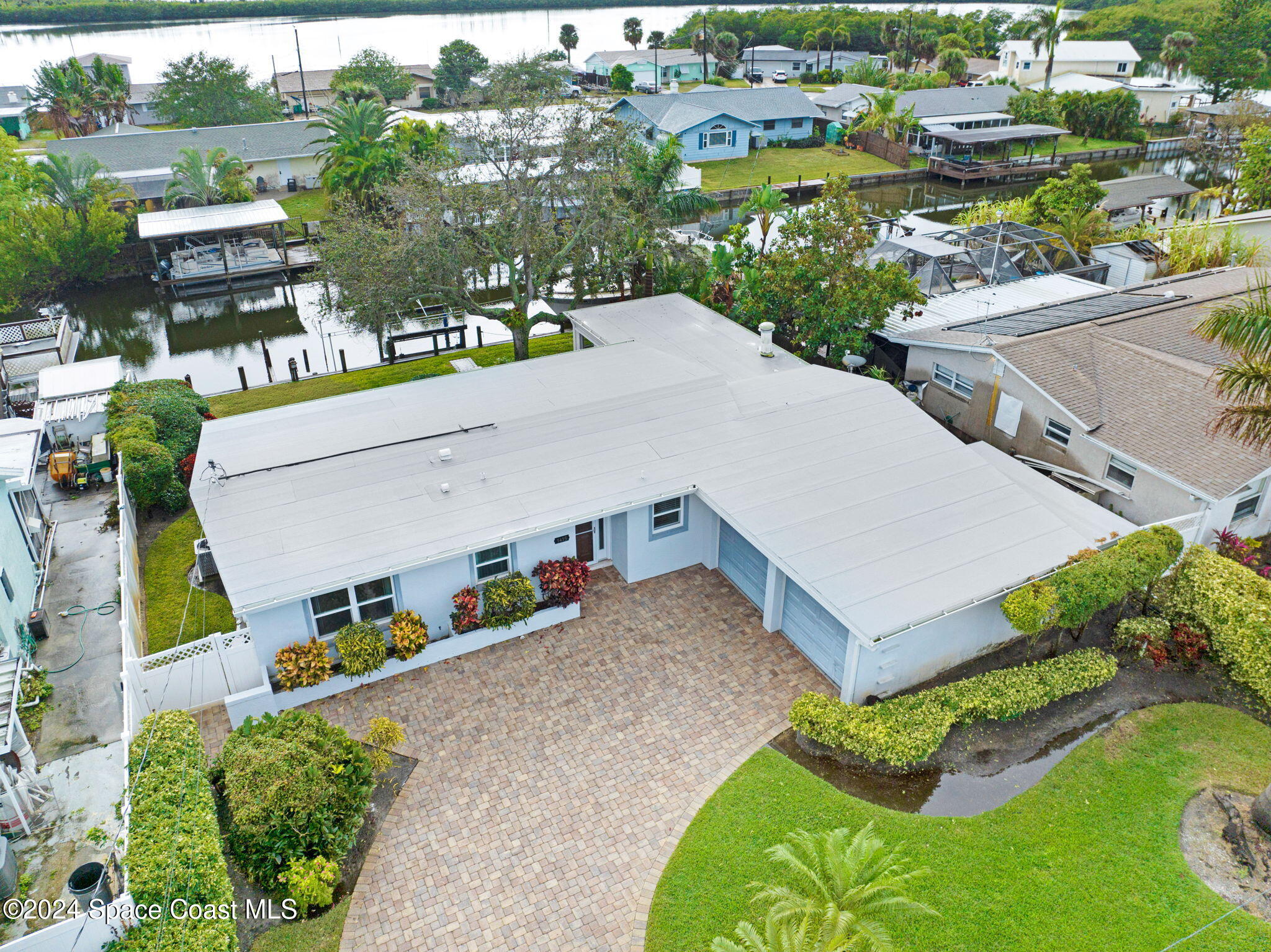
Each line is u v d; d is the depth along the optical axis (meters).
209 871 11.79
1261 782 14.67
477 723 16.06
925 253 33.28
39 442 20.39
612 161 30.28
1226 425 20.23
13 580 17.97
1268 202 47.75
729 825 13.91
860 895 10.97
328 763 13.85
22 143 72.62
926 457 19.94
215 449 20.28
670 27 163.75
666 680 17.05
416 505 17.89
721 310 34.41
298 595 15.47
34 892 12.83
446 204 28.09
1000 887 12.78
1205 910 12.43
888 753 14.72
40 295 45.19
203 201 52.06
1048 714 16.23
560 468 19.23
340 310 31.42
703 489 18.55
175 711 14.76
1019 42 92.00
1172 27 102.75
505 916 12.59
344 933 12.37
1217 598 17.55
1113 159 73.06
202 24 179.38
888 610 15.09
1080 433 22.00
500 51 139.62
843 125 77.62
